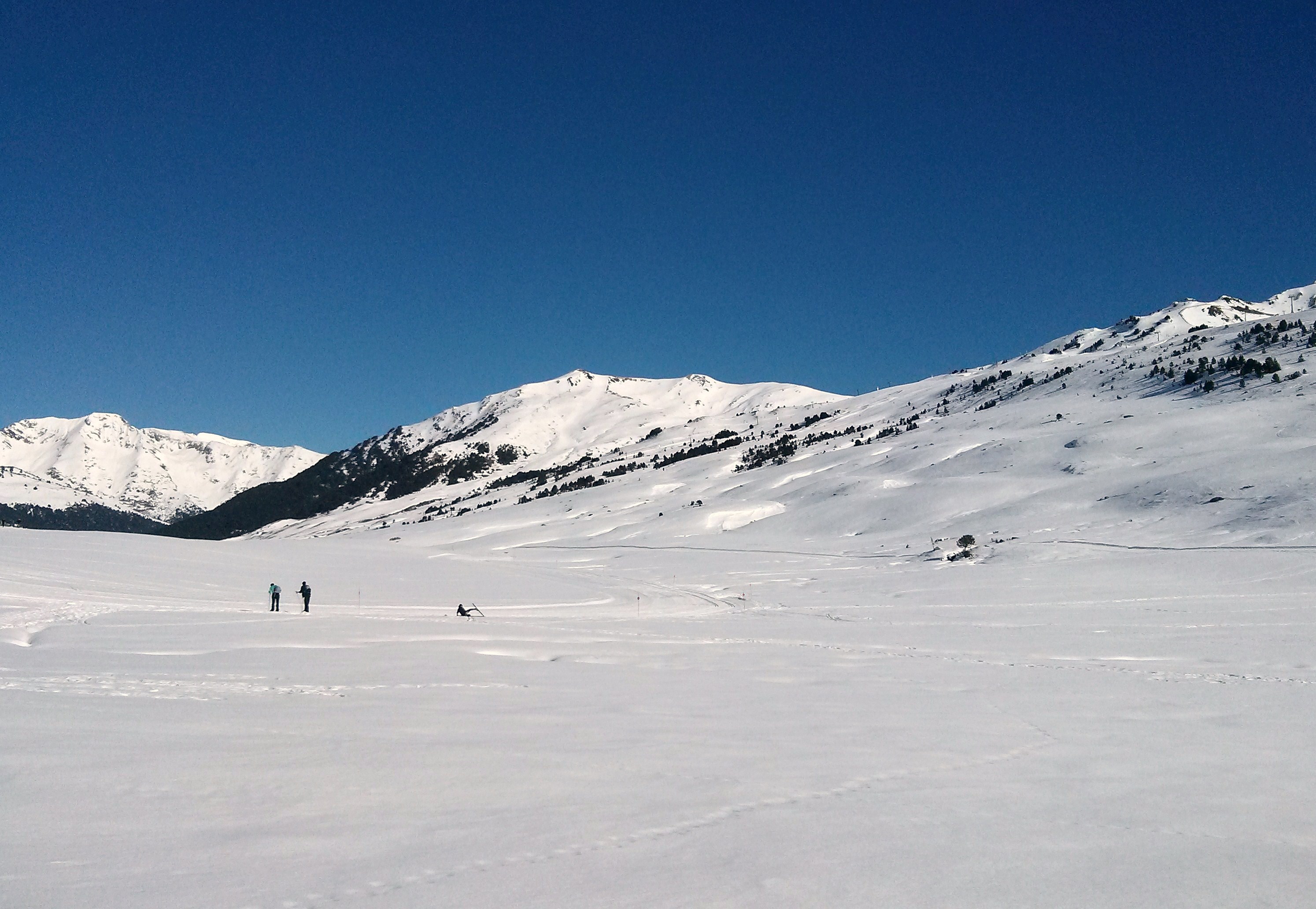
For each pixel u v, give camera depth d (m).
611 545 121.06
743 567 80.50
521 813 9.67
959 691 19.44
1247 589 45.97
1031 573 57.56
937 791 11.06
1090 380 196.75
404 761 11.84
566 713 15.77
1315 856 8.83
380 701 16.62
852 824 9.54
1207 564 54.97
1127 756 13.29
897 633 33.09
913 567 67.75
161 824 9.00
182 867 7.83
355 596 53.00
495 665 22.42
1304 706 17.77
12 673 18.45
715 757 12.62
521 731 14.08
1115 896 7.71
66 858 7.94
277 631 28.89
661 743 13.43
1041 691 19.56
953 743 13.96
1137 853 8.84
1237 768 12.57
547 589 62.72
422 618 37.72
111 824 8.92
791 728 14.84
